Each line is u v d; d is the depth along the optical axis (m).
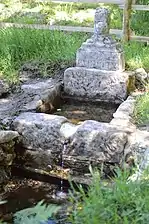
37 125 4.04
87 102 5.21
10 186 3.89
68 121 4.16
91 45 5.24
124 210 2.52
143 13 7.50
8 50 5.74
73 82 5.23
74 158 3.95
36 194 3.80
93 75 5.15
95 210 2.53
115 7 8.04
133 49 5.96
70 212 3.14
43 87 5.09
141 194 2.61
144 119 4.27
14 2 8.56
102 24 5.20
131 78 5.20
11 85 5.16
